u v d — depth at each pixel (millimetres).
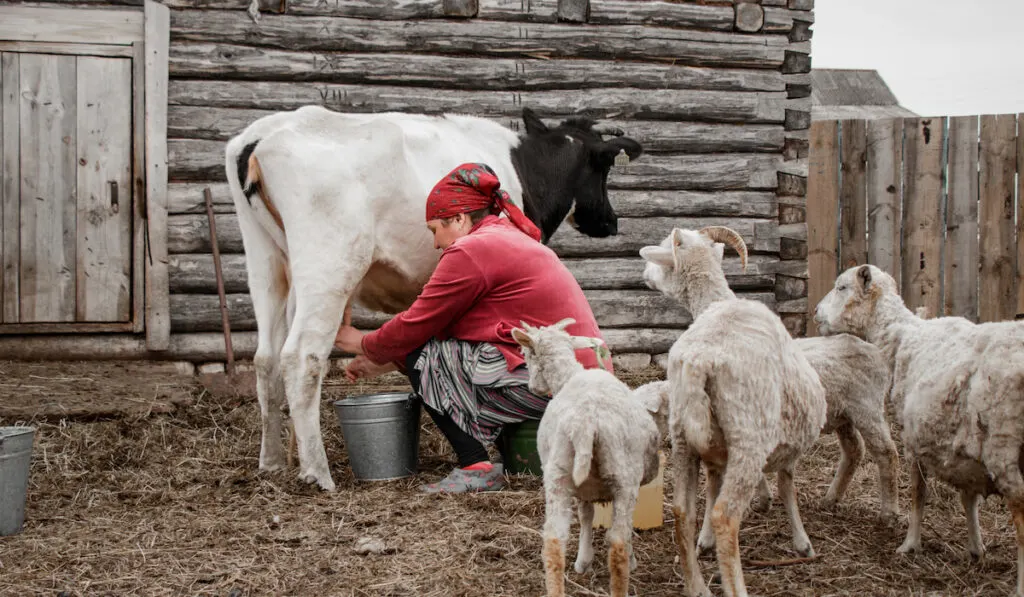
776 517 4172
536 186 5852
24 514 3955
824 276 8281
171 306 6812
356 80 7059
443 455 5258
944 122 8086
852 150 8203
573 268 7480
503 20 7289
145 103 6715
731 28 7680
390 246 4805
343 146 4637
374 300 5227
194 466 5020
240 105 6879
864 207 8234
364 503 4246
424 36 7133
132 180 6766
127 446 5242
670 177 7578
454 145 5246
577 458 2848
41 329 6648
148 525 3990
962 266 8164
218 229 6855
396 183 4723
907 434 3590
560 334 3311
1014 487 3176
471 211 4438
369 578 3408
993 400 3197
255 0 6824
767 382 3082
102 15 6676
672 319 7645
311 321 4465
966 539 3904
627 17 7469
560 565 2883
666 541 3859
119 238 6754
